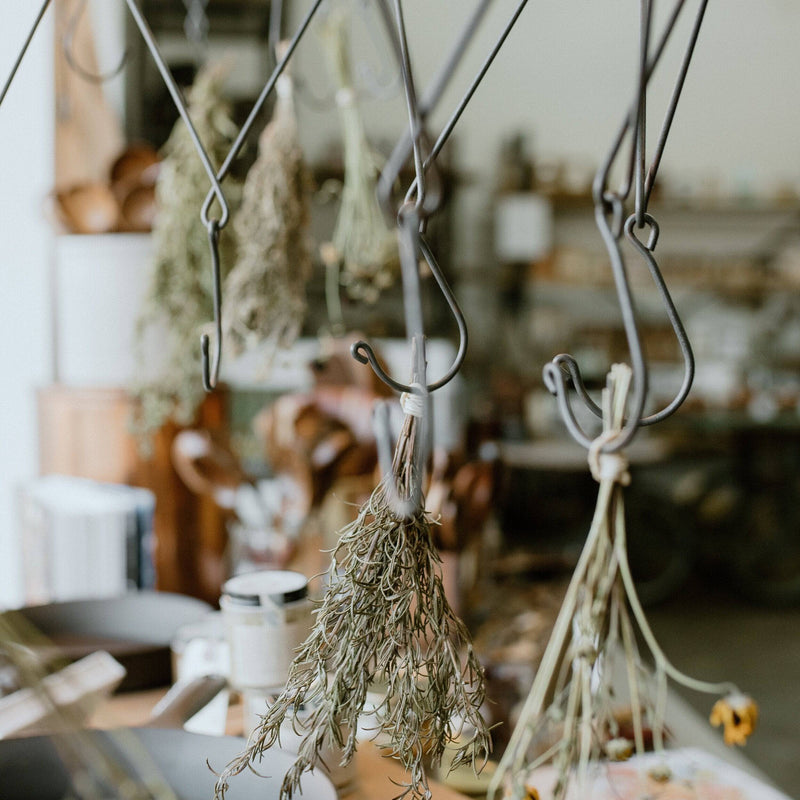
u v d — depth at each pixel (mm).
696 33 441
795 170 5125
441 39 3373
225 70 1141
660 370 4891
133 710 890
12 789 598
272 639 740
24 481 1394
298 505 1117
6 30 1618
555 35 4715
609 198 500
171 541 1290
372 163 1173
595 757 492
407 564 465
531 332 4914
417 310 439
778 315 5078
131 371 1290
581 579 481
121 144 1777
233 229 1109
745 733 607
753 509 4648
